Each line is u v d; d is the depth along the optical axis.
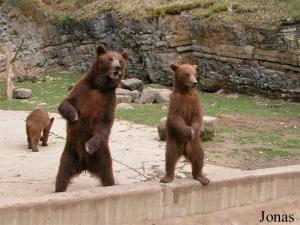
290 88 20.42
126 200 7.64
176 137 7.91
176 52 24.70
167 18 24.83
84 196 7.36
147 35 25.73
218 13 23.19
